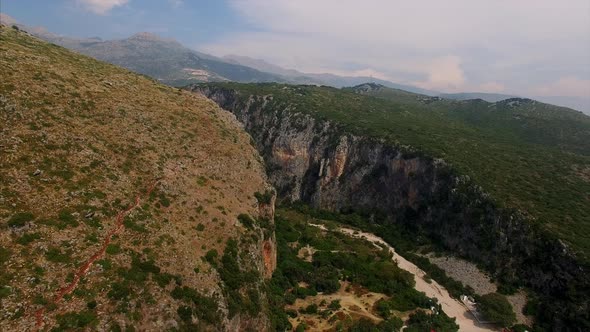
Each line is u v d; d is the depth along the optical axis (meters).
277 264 86.06
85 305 40.84
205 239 58.50
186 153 72.38
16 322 36.66
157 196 59.44
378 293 81.31
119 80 85.12
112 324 40.91
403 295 80.81
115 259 46.47
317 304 74.31
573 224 92.81
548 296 82.56
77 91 69.69
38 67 70.06
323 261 91.62
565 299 78.69
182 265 51.41
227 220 64.19
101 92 74.31
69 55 88.62
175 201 60.69
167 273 49.09
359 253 101.94
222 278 55.19
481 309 82.12
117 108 71.62
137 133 68.94
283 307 69.75
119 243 48.75
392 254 107.56
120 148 63.25
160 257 50.28
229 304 52.62
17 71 65.06
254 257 63.34
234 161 78.81
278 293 72.06
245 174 78.75
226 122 92.12
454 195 114.81
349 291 80.88
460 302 87.44
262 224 73.81
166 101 85.88
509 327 77.50
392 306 75.81
